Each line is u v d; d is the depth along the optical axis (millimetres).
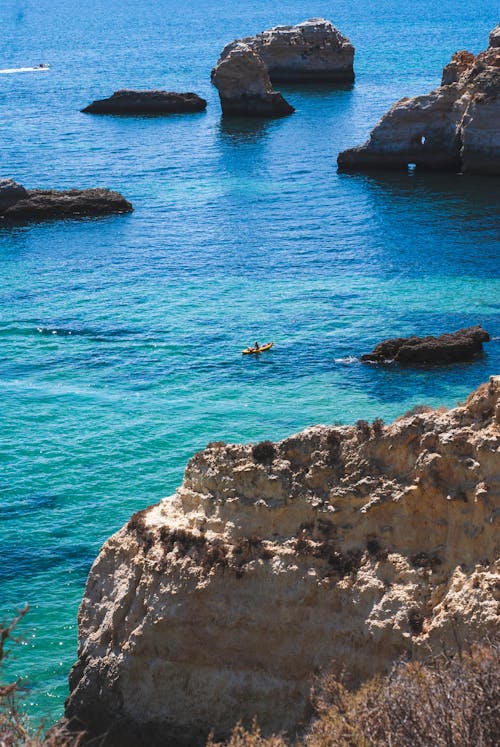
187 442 70562
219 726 36781
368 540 36438
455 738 24844
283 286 105062
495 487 34750
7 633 23578
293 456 38250
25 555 55812
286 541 37125
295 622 36219
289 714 35938
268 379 81562
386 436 37062
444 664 30719
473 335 85812
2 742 22719
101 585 39688
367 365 83688
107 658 38438
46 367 85000
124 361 86062
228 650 37000
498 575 33688
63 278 110125
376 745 26047
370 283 105188
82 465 66750
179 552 38125
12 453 68500
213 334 91562
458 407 37062
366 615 35406
